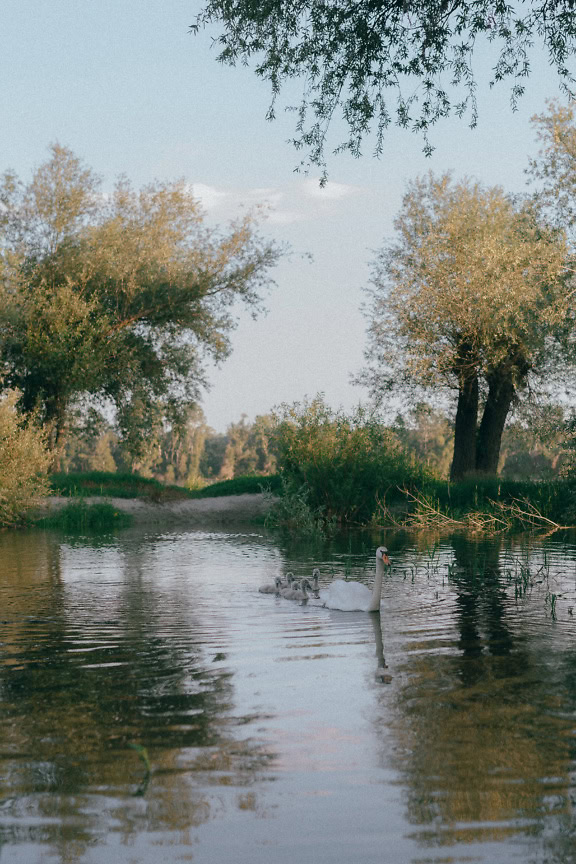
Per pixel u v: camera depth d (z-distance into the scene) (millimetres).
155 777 5012
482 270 28109
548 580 13172
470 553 16984
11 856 4082
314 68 14727
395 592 12047
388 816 4484
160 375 39375
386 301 32281
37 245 35812
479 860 4016
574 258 27672
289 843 4191
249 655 8094
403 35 14336
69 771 5105
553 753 5355
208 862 4000
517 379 31578
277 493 29438
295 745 5527
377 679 7156
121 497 30438
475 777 4977
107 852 4113
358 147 14891
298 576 13812
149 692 6793
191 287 37562
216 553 17688
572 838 4227
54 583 13172
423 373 30859
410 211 32500
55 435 35656
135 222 38062
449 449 60906
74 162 35781
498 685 6953
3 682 7164
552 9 13750
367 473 25641
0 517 24953
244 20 14430
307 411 26953
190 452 96688
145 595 11883
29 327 32969
